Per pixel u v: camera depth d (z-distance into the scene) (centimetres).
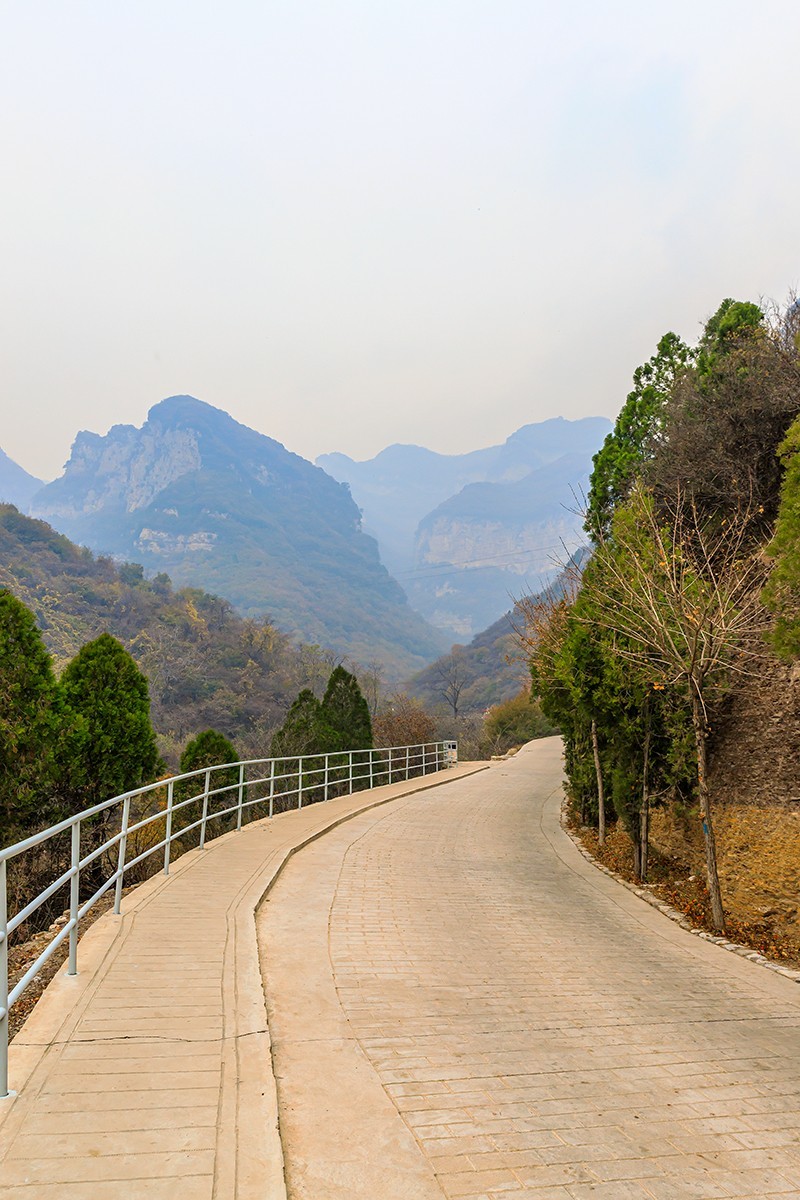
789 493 857
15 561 10769
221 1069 420
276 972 628
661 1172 354
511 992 641
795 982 778
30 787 1223
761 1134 404
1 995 379
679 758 1205
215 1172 321
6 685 1201
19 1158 325
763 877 1072
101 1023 475
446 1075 450
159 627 9988
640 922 999
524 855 1417
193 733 7538
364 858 1207
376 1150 356
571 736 1944
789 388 1608
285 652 11181
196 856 1046
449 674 10812
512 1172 345
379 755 3075
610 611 1286
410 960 700
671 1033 574
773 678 1214
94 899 611
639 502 1378
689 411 1862
